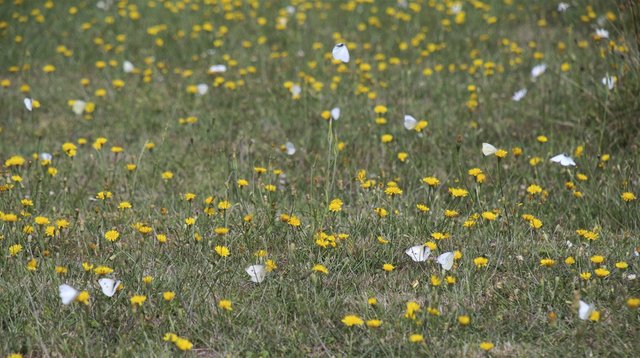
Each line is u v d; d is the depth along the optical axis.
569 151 6.70
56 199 6.05
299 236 5.28
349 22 11.59
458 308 4.29
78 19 11.96
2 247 5.07
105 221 5.54
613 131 6.91
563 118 7.66
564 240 5.28
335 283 4.78
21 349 4.10
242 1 12.72
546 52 9.73
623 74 7.18
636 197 5.54
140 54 10.50
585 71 8.25
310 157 7.11
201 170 6.86
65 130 8.02
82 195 6.29
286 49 10.66
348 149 7.14
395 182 6.17
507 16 11.69
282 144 7.54
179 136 7.82
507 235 5.29
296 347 4.10
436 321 4.16
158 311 4.42
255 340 4.14
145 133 7.80
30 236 4.97
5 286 4.62
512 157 6.80
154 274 4.85
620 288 4.54
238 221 5.59
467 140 7.39
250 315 4.38
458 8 11.55
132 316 4.30
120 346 4.04
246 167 6.84
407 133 7.52
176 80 9.59
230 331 4.26
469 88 7.91
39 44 10.74
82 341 4.11
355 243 5.23
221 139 7.70
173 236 5.47
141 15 12.23
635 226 5.38
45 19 11.83
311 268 4.86
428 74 9.03
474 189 5.92
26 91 8.76
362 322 4.00
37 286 4.60
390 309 4.40
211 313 4.40
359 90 8.20
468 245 5.09
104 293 4.39
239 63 10.02
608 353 3.91
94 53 10.59
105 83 9.55
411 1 12.58
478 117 7.98
